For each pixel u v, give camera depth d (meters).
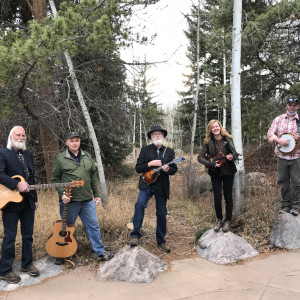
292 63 7.88
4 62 4.11
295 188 4.48
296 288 3.13
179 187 9.95
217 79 17.86
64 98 7.34
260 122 8.58
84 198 3.92
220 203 4.43
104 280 3.52
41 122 7.43
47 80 5.61
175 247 4.58
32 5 8.06
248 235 4.59
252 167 8.97
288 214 4.44
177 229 5.54
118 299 3.13
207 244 4.26
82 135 8.16
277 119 4.65
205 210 6.45
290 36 7.82
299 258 3.84
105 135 9.77
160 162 4.12
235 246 4.05
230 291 3.17
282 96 8.73
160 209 4.32
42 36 4.11
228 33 8.56
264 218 4.89
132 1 6.43
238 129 5.15
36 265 3.90
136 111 9.09
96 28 4.73
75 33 4.80
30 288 3.40
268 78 8.73
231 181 4.38
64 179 3.89
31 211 3.67
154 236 4.95
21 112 7.00
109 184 10.22
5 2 8.19
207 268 3.77
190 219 6.09
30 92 6.59
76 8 5.03
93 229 3.99
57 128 7.46
